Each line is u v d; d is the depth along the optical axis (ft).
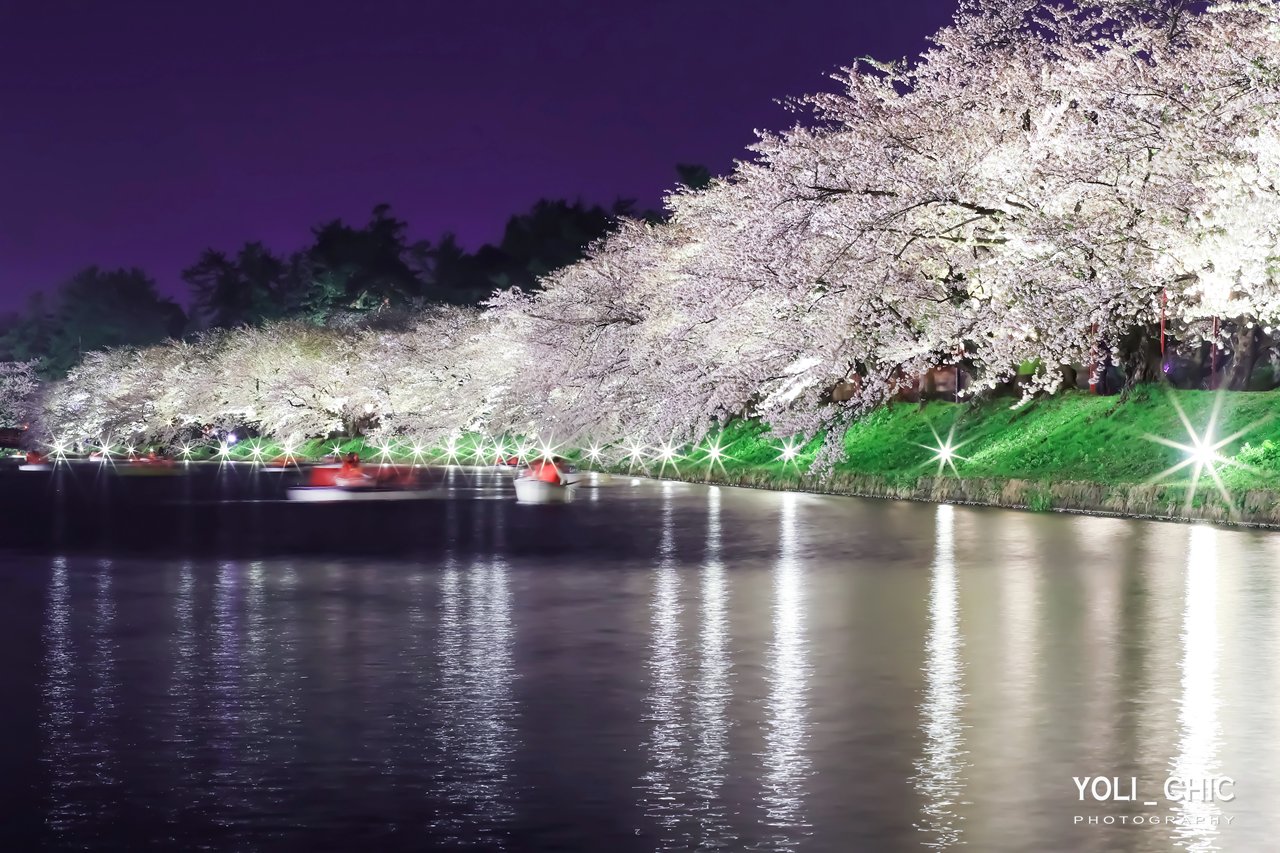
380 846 25.68
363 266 489.26
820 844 25.67
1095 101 120.37
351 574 75.77
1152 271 116.98
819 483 167.63
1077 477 131.95
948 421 167.32
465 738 34.65
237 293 581.12
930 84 140.56
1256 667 44.47
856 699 39.45
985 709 37.93
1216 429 126.41
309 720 36.99
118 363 468.34
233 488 202.90
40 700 40.04
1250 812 27.71
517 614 58.54
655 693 40.52
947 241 138.92
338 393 351.67
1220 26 115.14
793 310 142.41
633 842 25.85
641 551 88.69
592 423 199.41
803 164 133.69
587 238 412.77
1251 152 107.55
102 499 171.32
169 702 39.68
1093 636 51.31
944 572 74.49
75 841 26.12
